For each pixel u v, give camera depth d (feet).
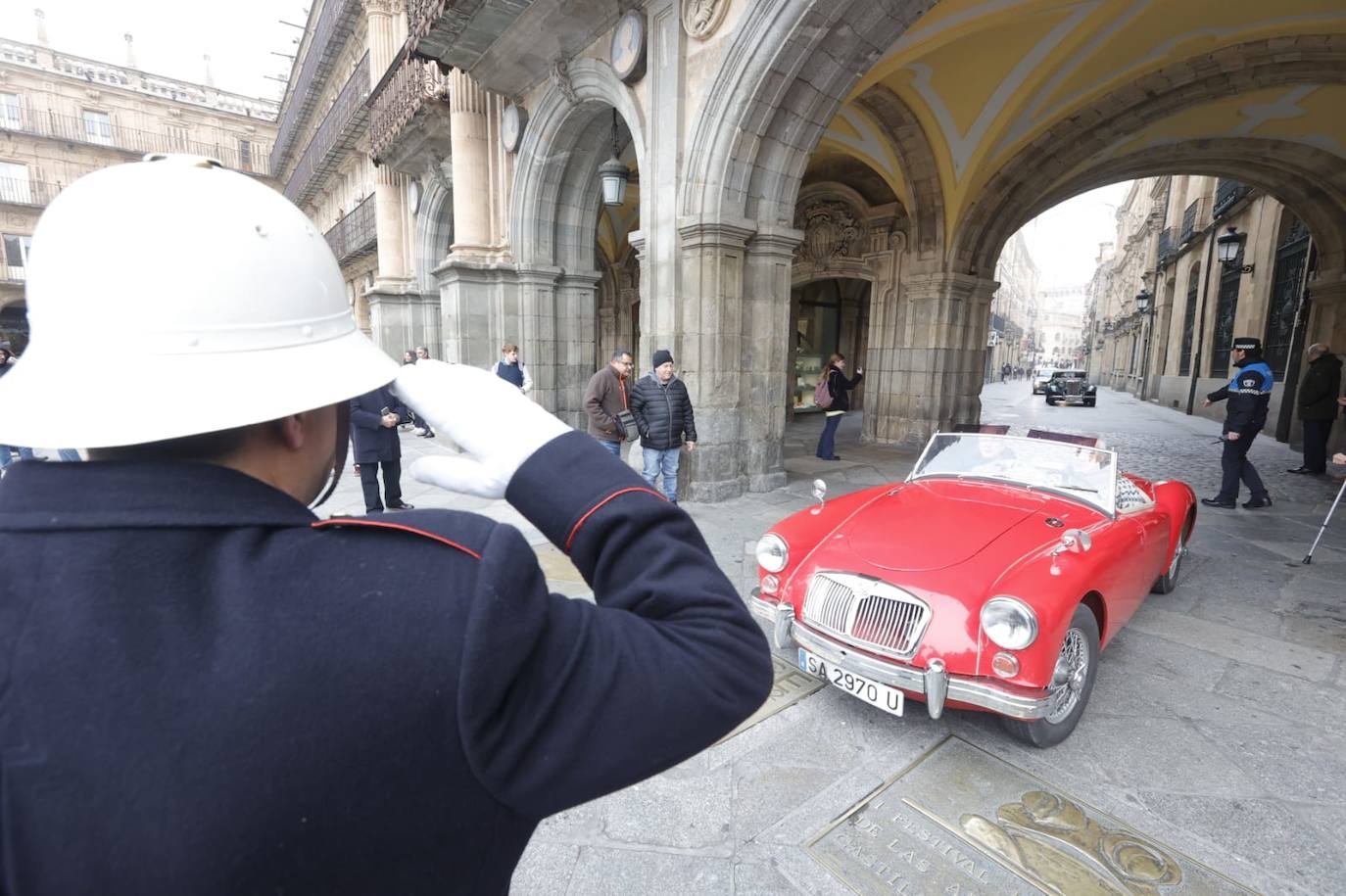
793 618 10.01
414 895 1.57
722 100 20.40
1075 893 6.61
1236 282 53.57
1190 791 8.13
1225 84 29.96
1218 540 18.79
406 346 51.57
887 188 39.37
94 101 112.57
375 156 46.24
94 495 1.47
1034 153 34.22
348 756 1.38
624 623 1.86
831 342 60.23
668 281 22.52
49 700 1.26
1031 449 12.96
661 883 6.75
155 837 1.23
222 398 1.58
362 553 1.63
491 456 2.01
